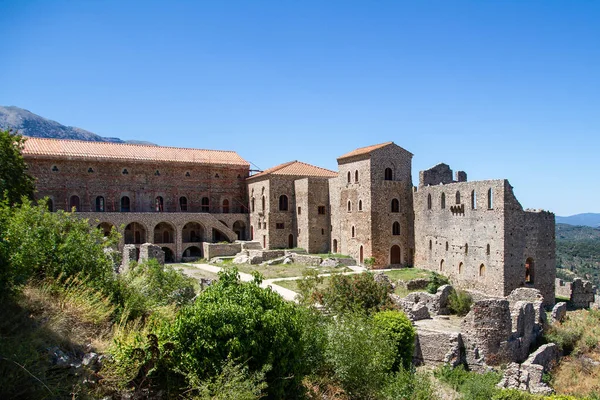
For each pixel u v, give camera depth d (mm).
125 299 21547
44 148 82438
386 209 72375
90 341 16375
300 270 65750
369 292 41562
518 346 37938
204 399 14438
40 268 20062
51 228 22016
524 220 55062
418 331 37719
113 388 14562
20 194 44562
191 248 90312
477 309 36594
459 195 61656
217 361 16125
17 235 18766
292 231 87312
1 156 42719
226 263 75000
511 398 29250
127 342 16469
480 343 36156
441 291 46344
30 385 12562
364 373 23594
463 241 60406
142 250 52812
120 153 89000
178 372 15891
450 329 38844
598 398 33688
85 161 84375
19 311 15828
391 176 73125
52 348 14500
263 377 15914
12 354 12742
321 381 22672
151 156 91312
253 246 85625
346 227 77812
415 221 71750
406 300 45531
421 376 27766
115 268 29656
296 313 20516
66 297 18078
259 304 18359
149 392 15695
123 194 87688
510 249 54062
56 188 81938
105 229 82938
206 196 95812
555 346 40500
